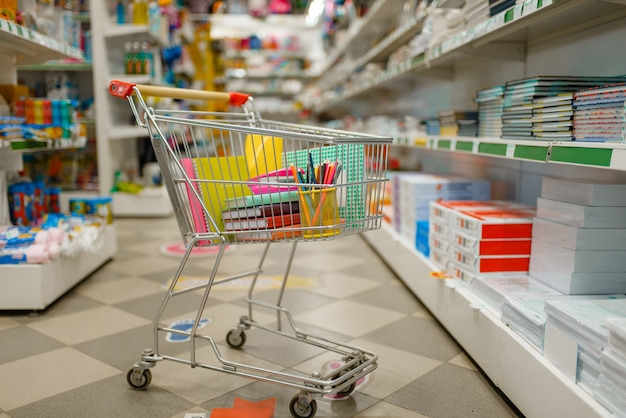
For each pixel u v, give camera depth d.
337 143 1.51
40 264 2.35
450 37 2.64
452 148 2.46
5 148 2.92
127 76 5.04
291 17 9.07
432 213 2.46
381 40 4.98
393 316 2.39
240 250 3.81
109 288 2.81
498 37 2.26
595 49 2.01
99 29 4.91
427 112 4.48
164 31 5.77
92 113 5.22
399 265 2.98
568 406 1.23
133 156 6.02
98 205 3.31
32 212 2.96
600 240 1.65
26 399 1.60
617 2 1.53
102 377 1.76
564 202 1.75
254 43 9.45
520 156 1.72
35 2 2.84
